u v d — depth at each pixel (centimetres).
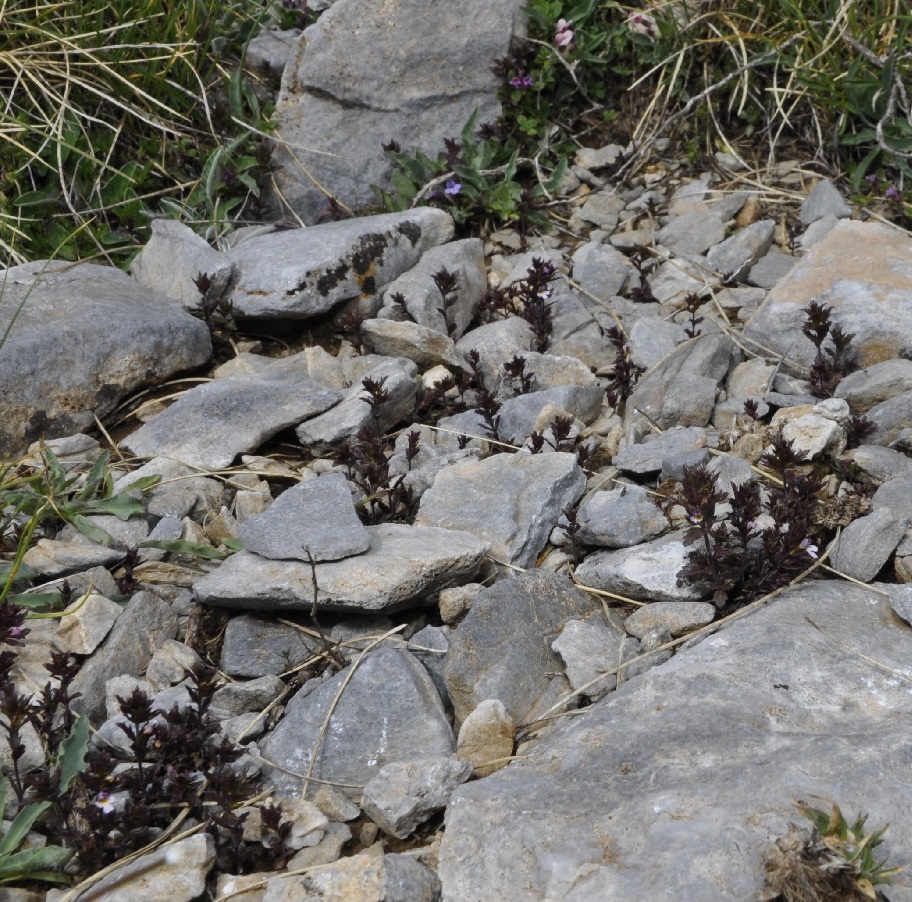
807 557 124
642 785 112
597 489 133
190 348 146
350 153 162
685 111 163
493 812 112
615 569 125
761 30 169
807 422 134
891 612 122
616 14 173
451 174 160
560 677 122
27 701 116
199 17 168
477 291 153
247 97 164
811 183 162
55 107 162
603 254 156
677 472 132
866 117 162
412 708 119
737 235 154
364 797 116
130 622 124
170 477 135
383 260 151
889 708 116
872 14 168
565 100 170
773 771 111
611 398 141
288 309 147
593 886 108
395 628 124
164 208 160
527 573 125
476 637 122
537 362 143
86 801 117
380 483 132
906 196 159
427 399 141
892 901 108
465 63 163
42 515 131
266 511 128
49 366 139
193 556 130
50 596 125
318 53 161
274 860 115
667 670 119
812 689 117
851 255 147
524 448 135
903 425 135
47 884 114
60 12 165
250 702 121
